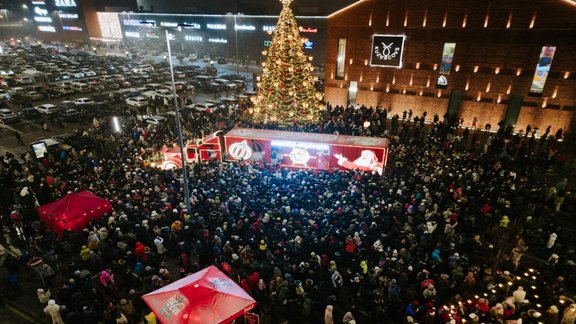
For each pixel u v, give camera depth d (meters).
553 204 21.00
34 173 25.69
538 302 14.65
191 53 93.94
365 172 23.83
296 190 20.62
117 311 13.82
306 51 74.62
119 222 17.72
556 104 31.80
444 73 35.88
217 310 10.22
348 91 41.62
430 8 34.47
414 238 16.31
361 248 16.23
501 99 34.06
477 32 33.19
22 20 132.38
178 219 18.80
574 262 15.75
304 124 32.25
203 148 27.69
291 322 13.98
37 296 15.59
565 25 29.66
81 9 105.12
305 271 14.66
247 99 44.41
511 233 17.25
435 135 30.70
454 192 20.12
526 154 27.02
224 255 16.52
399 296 14.08
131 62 78.31
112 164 25.94
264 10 86.56
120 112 43.53
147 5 110.56
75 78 62.97
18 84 59.06
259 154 27.14
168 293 10.75
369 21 37.66
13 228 19.84
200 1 98.06
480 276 15.50
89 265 16.69
